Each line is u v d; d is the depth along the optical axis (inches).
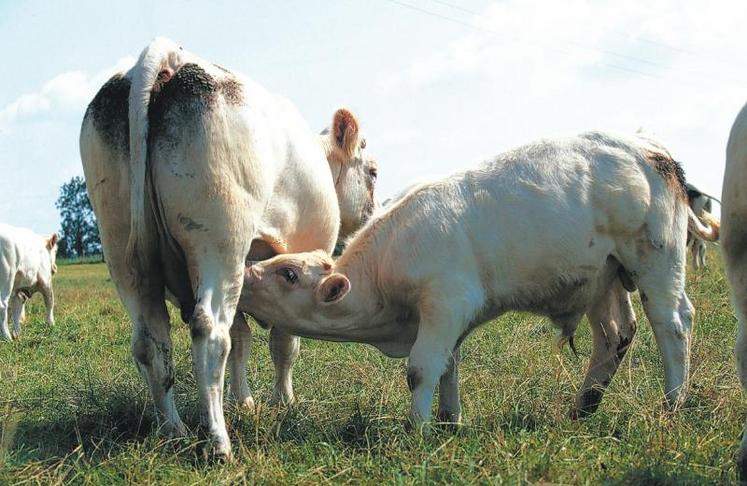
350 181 305.0
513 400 262.2
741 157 213.2
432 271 248.7
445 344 248.2
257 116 239.5
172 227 232.8
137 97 229.6
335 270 256.8
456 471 216.2
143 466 226.8
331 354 330.3
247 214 235.9
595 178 257.9
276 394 283.9
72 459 233.1
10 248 477.1
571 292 258.8
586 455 227.9
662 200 261.6
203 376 231.8
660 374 289.0
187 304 243.6
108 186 236.1
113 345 383.9
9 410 273.1
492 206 253.3
